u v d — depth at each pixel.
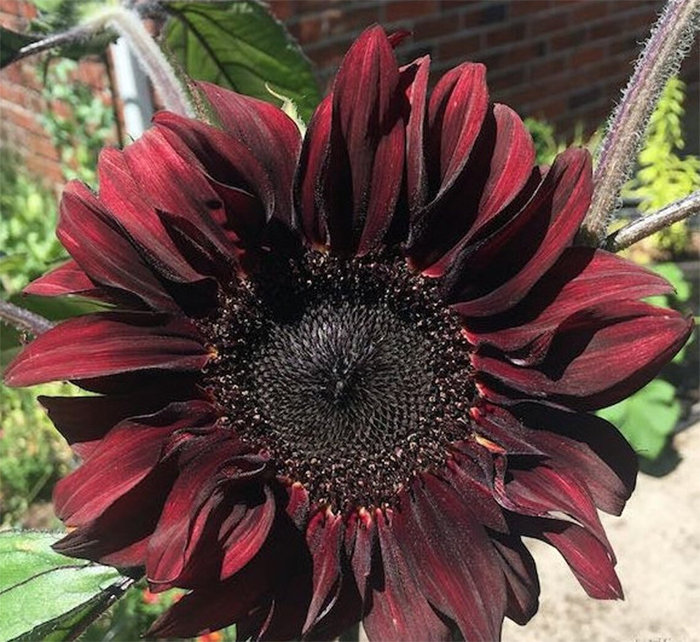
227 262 0.17
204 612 0.15
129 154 0.16
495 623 0.15
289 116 0.17
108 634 0.39
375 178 0.16
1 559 0.18
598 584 0.15
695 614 0.46
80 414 0.16
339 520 0.17
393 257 0.17
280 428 0.18
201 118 0.18
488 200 0.15
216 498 0.16
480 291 0.16
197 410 0.17
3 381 0.15
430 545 0.17
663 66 0.17
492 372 0.17
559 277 0.15
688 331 0.14
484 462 0.16
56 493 0.15
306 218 0.17
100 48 0.25
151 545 0.15
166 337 0.17
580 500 0.15
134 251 0.16
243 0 0.27
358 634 0.20
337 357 0.17
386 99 0.16
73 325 0.16
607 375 0.15
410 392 0.17
